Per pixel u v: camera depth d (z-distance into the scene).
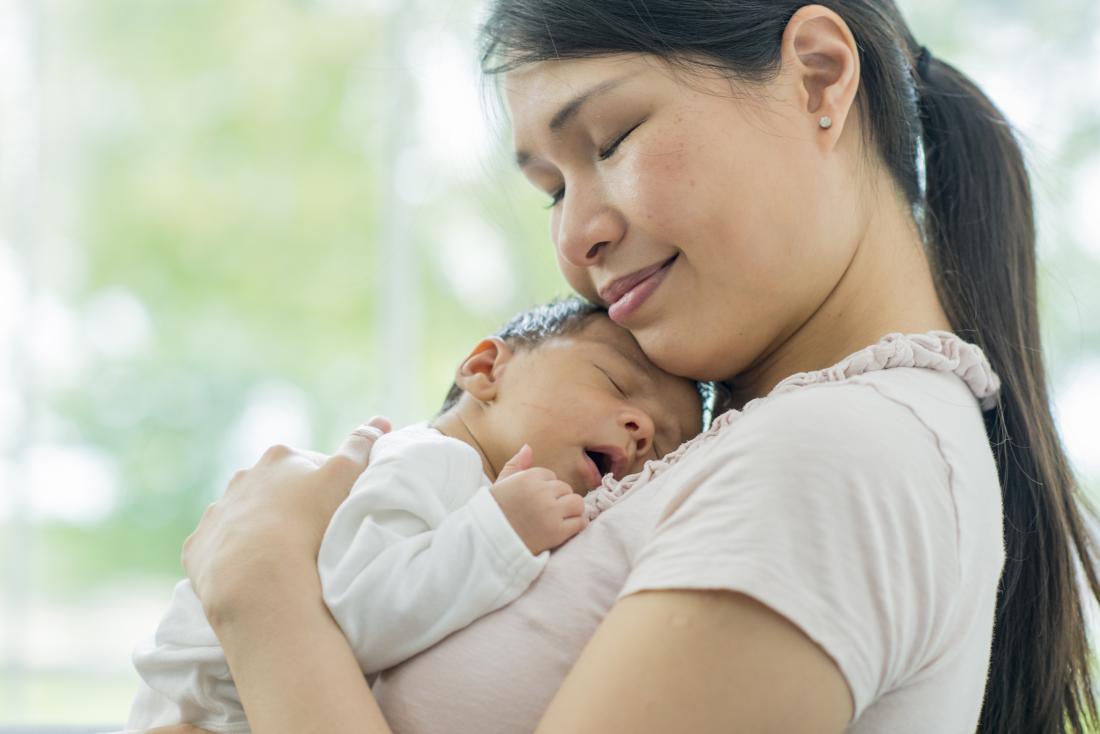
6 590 4.74
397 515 0.98
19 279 4.93
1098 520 1.21
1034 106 3.57
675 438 1.21
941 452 0.85
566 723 0.75
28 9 4.97
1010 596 1.10
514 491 0.94
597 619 0.87
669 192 0.95
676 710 0.73
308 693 0.87
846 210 1.02
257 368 5.43
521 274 2.39
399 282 4.57
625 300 1.01
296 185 5.32
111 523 5.43
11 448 4.83
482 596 0.89
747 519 0.77
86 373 5.36
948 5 3.85
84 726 1.62
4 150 4.96
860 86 1.07
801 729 0.73
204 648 0.98
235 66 5.27
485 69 1.08
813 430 0.80
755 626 0.74
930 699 0.86
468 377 1.25
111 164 5.29
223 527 0.99
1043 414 1.14
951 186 1.17
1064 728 1.12
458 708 0.87
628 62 0.96
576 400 1.17
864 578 0.76
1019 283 1.16
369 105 5.18
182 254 5.37
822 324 1.04
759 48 0.97
